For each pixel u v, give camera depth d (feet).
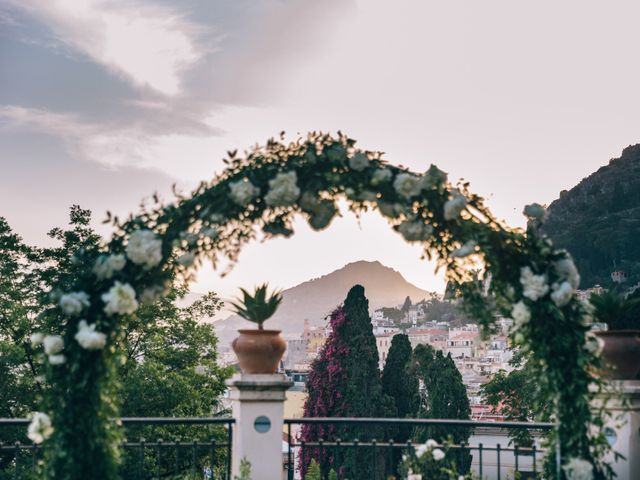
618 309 18.29
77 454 14.29
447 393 106.32
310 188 14.83
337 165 15.06
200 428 67.21
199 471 65.51
